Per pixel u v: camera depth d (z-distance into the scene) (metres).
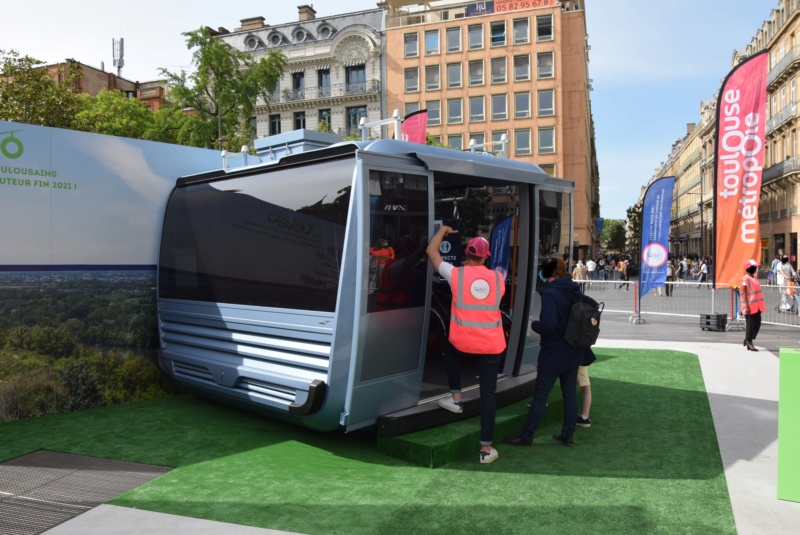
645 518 3.57
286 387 4.83
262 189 5.36
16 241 5.67
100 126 18.41
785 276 18.92
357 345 4.44
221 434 5.27
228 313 5.54
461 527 3.42
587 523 3.50
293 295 4.88
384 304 4.62
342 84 49.56
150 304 6.68
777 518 3.59
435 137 47.78
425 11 48.91
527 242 6.02
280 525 3.42
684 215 93.88
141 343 6.59
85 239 6.15
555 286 4.93
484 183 5.97
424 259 4.95
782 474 3.89
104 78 51.25
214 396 5.89
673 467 4.49
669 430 5.48
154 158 6.71
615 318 16.06
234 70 28.50
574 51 46.09
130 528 3.38
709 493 3.98
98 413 5.95
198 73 27.81
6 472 4.30
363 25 48.78
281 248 5.04
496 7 46.47
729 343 11.02
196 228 6.13
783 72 39.22
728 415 6.00
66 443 4.99
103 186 6.28
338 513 3.59
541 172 6.17
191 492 3.91
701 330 13.29
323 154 4.82
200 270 6.00
